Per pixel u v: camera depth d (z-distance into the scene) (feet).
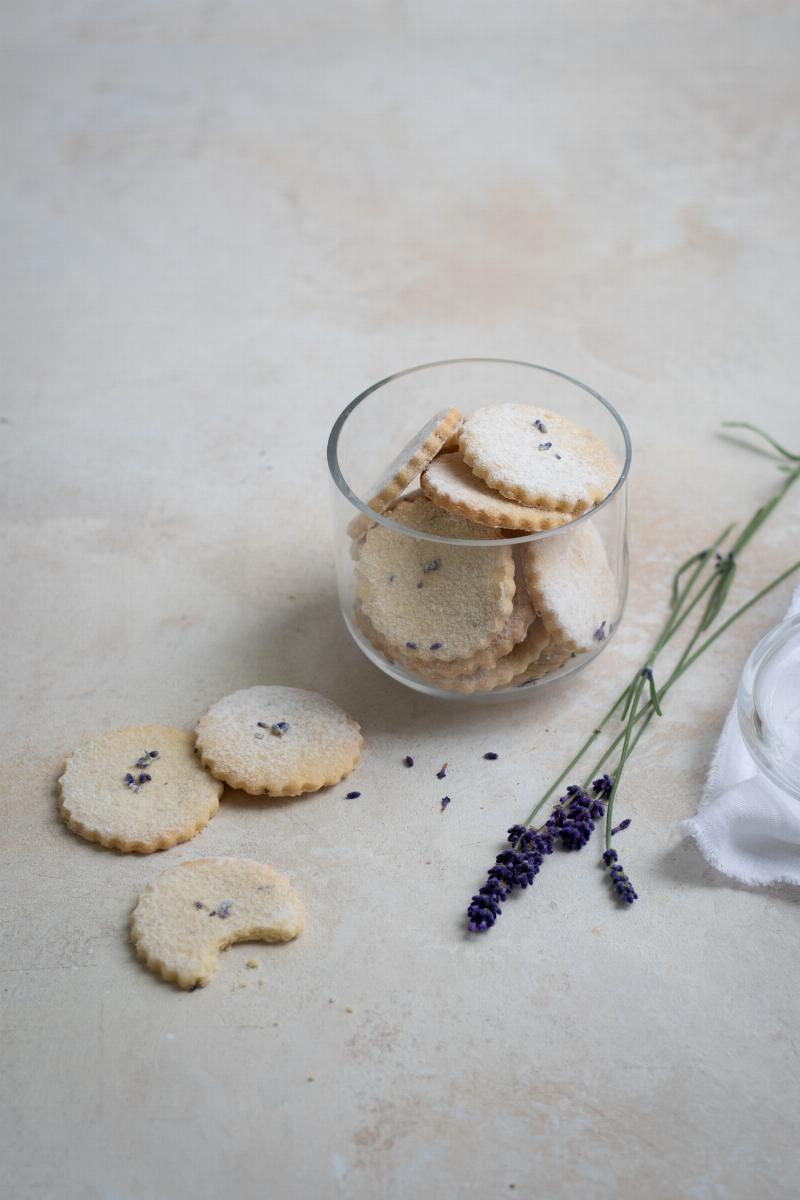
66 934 2.12
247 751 2.25
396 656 2.26
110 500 2.71
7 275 3.24
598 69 3.97
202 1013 2.04
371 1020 2.03
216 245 3.33
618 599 2.29
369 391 2.37
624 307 3.10
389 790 2.26
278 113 3.81
